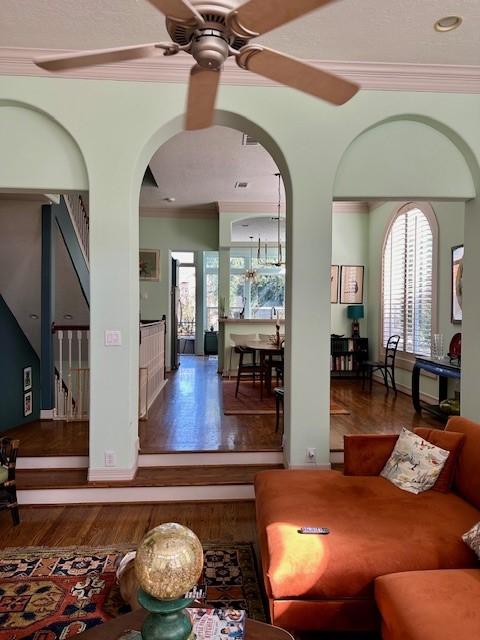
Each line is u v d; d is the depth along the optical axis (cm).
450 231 532
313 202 348
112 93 334
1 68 321
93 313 336
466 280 378
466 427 261
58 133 337
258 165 579
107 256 336
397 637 152
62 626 204
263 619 209
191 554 113
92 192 333
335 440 416
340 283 798
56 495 335
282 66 173
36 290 521
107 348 338
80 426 474
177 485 341
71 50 313
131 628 142
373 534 202
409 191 359
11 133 334
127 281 338
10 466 304
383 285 724
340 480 269
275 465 379
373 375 763
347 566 185
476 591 159
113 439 341
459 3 265
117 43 306
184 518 316
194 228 867
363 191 358
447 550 193
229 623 140
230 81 339
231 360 780
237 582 238
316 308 351
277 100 344
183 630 114
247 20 150
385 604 165
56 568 252
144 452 374
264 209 793
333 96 195
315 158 347
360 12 273
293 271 349
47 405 505
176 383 729
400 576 173
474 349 371
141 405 492
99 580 240
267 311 1056
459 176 362
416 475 256
